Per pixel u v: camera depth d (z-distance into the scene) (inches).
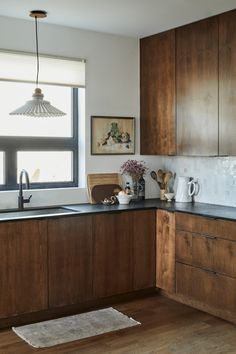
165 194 189.5
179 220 160.4
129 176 190.7
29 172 172.1
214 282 147.8
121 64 185.6
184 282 159.5
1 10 150.0
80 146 181.2
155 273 172.7
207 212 154.3
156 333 137.6
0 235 139.2
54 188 175.2
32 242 145.1
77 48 173.9
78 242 154.5
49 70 168.1
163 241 168.4
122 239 164.1
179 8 147.1
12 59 160.1
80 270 155.6
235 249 140.1
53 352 125.3
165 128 178.9
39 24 165.0
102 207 168.7
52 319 149.3
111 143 184.9
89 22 164.2
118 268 163.8
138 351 125.6
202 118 162.4
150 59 184.5
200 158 182.2
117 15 155.2
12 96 166.2
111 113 184.4
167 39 175.9
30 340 132.4
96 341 132.2
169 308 159.0
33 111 137.7
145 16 156.3
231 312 144.0
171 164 195.8
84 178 179.8
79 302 156.3
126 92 187.8
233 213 151.6
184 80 169.2
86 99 177.8
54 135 177.5
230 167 170.1
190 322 146.2
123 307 160.4
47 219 147.6
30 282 145.5
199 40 162.1
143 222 168.7
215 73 156.6
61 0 139.0
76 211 160.1
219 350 126.1
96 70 179.3
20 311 144.1
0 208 161.2
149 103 186.4
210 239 148.4
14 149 168.2
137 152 192.7
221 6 145.1
